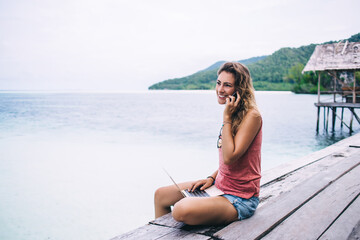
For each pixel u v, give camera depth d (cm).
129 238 203
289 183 332
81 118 3100
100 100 7731
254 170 220
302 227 214
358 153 481
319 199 272
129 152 1340
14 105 5550
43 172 1002
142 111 4056
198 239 195
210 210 204
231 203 218
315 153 502
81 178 921
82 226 577
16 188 823
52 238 532
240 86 213
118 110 4288
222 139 210
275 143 1594
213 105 5391
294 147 1473
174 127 2306
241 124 208
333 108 2084
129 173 980
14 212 654
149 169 1028
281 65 16212
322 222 222
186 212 199
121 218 618
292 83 15375
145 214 640
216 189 234
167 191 249
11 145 1548
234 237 195
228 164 206
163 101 6988
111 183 868
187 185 247
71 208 677
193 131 2075
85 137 1822
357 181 328
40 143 1616
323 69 2009
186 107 4869
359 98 1978
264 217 227
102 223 589
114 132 2050
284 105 4778
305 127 2280
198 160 1165
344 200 269
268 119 2830
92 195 760
